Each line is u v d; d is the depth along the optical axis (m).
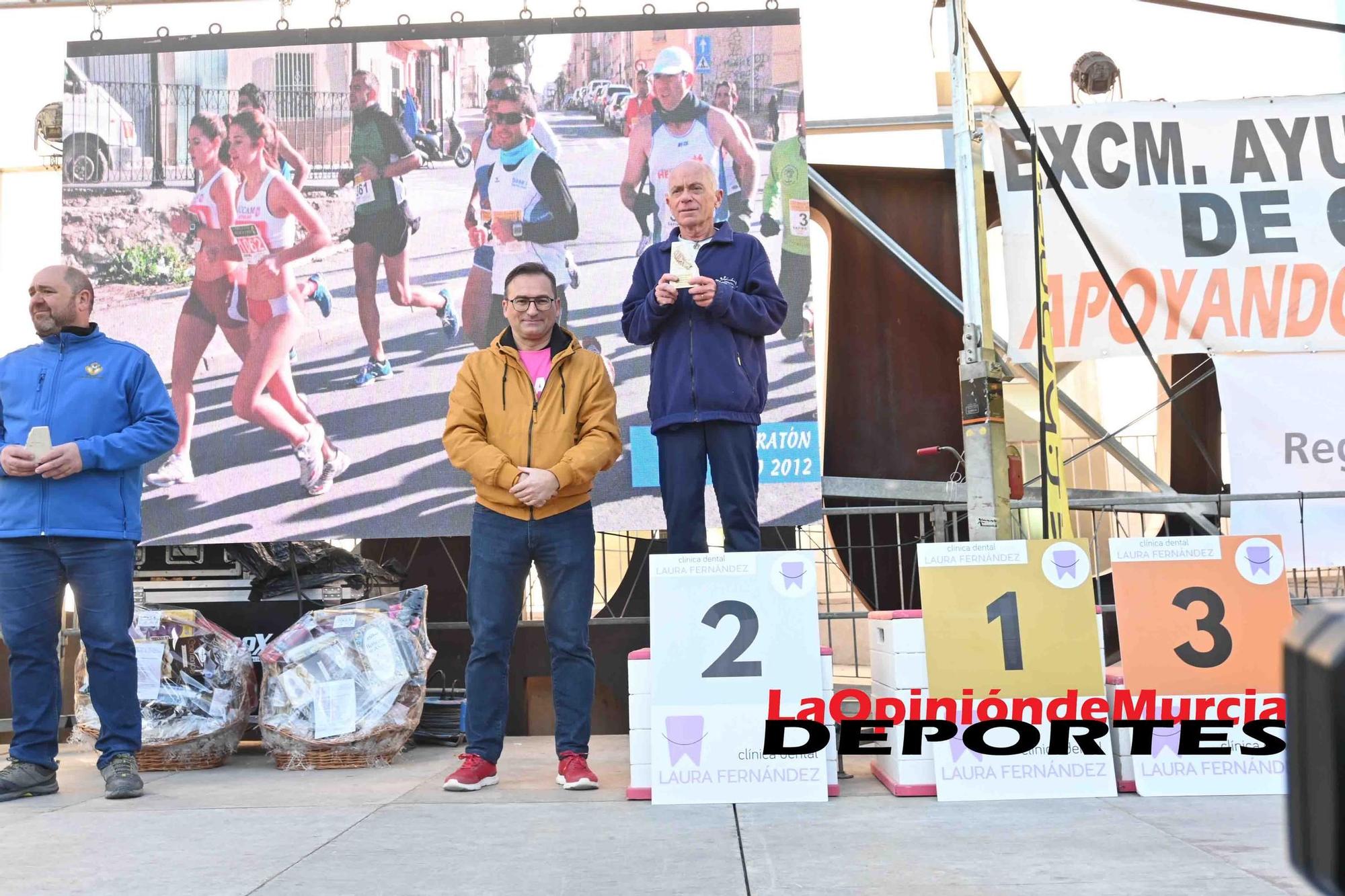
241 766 3.79
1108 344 4.35
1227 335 4.34
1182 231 4.38
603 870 2.07
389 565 4.68
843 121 4.77
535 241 4.46
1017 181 4.41
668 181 4.46
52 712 3.18
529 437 3.13
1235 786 2.78
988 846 2.21
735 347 3.11
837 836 2.34
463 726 4.27
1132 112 4.43
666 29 4.50
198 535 4.36
